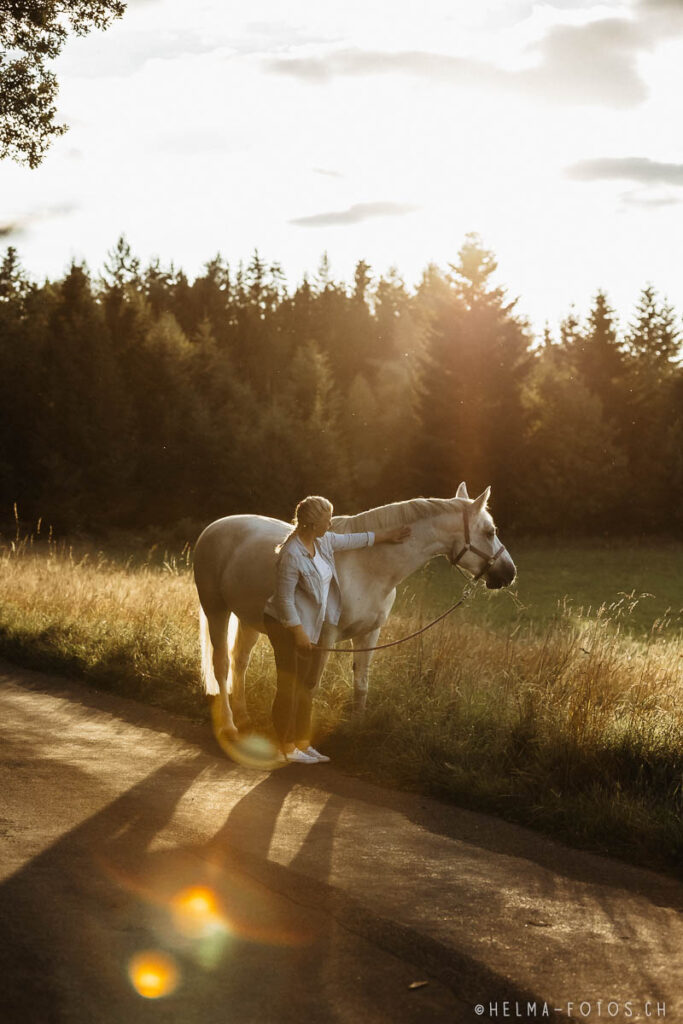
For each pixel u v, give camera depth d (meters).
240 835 5.18
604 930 4.14
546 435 53.16
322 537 6.69
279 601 6.44
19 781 5.96
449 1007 3.44
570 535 53.03
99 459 51.59
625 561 43.19
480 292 51.38
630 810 5.46
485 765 6.41
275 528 7.46
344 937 3.96
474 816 5.80
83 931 3.89
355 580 6.96
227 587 7.36
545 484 52.50
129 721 7.89
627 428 57.34
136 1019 3.26
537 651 9.16
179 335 64.75
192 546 48.19
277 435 57.72
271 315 97.44
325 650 6.75
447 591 20.78
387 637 9.72
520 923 4.17
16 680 9.57
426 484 52.12
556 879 4.77
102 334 57.09
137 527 54.25
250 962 3.70
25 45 17.52
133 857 4.76
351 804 5.91
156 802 5.69
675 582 35.59
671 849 5.11
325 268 109.75
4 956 3.64
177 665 9.14
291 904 4.27
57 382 52.94
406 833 5.39
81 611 12.16
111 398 53.41
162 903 4.21
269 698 8.09
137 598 12.20
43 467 50.41
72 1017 3.26
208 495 56.66
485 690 7.92
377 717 7.16
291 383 71.81
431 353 51.97
